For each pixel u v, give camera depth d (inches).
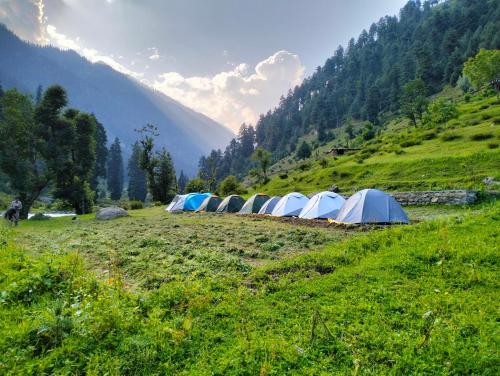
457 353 203.0
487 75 3481.8
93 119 2311.8
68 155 1993.1
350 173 1827.0
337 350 214.4
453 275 317.1
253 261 482.9
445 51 6466.5
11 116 1711.4
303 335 231.6
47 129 1840.6
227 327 250.1
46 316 242.1
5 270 362.9
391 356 204.7
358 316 255.1
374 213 714.2
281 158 7445.9
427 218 783.1
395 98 6181.1
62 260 396.8
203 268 421.7
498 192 912.3
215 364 205.5
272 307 280.7
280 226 805.2
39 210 3587.6
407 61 6919.3
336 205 877.2
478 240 386.6
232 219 1020.5
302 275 357.4
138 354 213.6
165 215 1341.0
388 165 1664.6
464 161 1327.5
